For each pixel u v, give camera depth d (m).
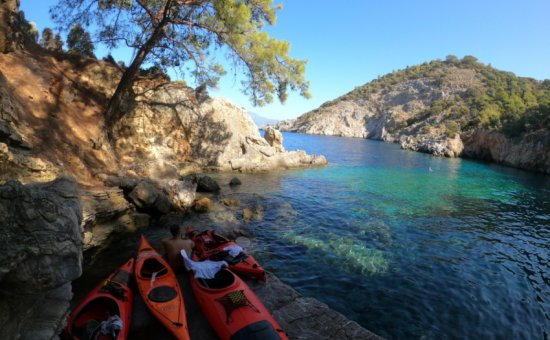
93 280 9.41
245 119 33.31
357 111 198.75
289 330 7.04
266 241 13.09
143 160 22.55
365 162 47.78
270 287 8.70
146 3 19.55
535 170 50.69
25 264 3.74
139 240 12.54
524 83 150.25
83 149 17.17
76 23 20.05
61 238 4.07
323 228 15.21
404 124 145.00
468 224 17.77
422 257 12.73
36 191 4.11
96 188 14.37
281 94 20.52
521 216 20.36
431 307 9.38
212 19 18.78
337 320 7.61
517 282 11.34
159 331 6.64
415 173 38.09
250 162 31.03
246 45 18.84
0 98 12.77
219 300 6.81
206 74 22.00
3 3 17.31
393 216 18.17
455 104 128.62
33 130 14.90
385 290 10.05
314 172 33.62
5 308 3.81
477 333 8.43
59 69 21.17
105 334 5.91
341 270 11.08
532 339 8.34
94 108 20.72
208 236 10.77
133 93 23.77
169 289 7.30
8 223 3.72
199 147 28.77
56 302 4.78
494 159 62.69
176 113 27.00
